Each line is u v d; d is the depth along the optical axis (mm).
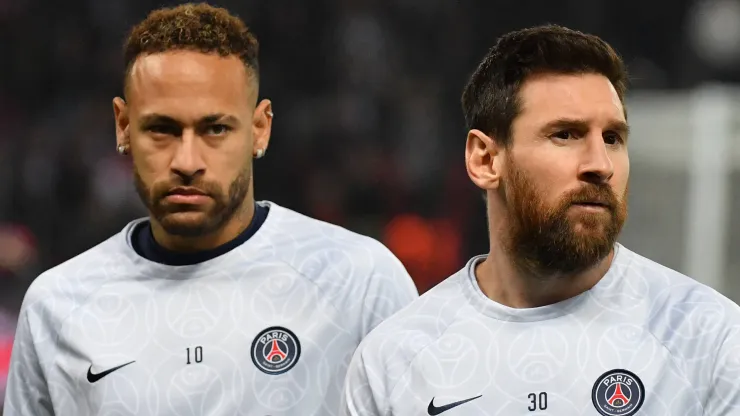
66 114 36688
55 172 34781
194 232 10430
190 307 10758
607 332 9047
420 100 36844
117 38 37812
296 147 35688
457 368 9164
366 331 10773
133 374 10586
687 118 18125
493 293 9555
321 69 37688
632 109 18531
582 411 8852
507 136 9156
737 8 35281
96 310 10969
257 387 10484
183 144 10203
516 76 9141
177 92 10211
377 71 37625
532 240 8938
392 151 36094
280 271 10875
